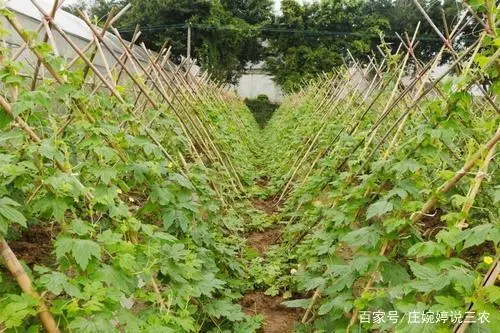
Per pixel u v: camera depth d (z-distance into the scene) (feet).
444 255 6.70
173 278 8.86
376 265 8.31
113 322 7.42
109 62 27.30
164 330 6.84
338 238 10.93
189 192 11.54
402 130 12.69
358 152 15.01
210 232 13.62
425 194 8.94
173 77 22.33
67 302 5.67
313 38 78.43
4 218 5.59
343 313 9.07
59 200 6.54
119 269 6.71
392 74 16.14
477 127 9.83
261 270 14.84
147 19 66.33
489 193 9.35
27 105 6.59
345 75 27.53
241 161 29.60
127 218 8.20
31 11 20.18
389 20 73.77
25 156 7.23
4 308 5.21
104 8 60.03
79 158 9.64
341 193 12.95
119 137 9.93
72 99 8.94
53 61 8.29
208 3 66.44
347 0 75.61
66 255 6.37
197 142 19.22
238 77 84.64
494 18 7.62
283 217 21.45
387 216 9.45
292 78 77.15
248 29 73.36
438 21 56.44
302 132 30.35
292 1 77.46
